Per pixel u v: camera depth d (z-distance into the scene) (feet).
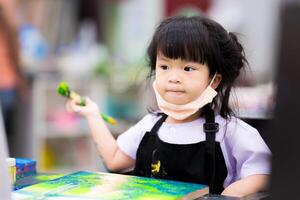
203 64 3.62
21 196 3.03
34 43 12.14
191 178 3.61
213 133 3.66
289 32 2.21
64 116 11.92
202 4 13.57
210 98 3.66
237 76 3.86
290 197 2.25
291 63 2.21
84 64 12.12
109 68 12.20
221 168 3.65
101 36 14.17
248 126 3.80
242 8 12.65
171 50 3.58
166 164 3.69
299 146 2.22
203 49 3.59
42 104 11.45
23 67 10.62
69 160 11.89
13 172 3.48
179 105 3.64
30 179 3.71
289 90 2.22
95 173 3.61
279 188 2.27
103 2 14.20
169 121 3.84
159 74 3.68
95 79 11.95
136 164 3.87
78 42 13.42
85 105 4.30
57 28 13.41
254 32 12.33
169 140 3.72
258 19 12.37
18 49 10.11
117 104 11.72
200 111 3.78
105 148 4.14
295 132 2.22
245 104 5.74
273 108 2.29
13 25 9.90
